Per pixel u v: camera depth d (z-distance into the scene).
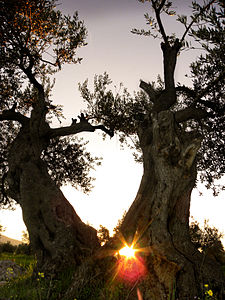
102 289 7.00
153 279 6.86
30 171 11.10
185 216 7.73
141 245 7.39
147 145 8.53
